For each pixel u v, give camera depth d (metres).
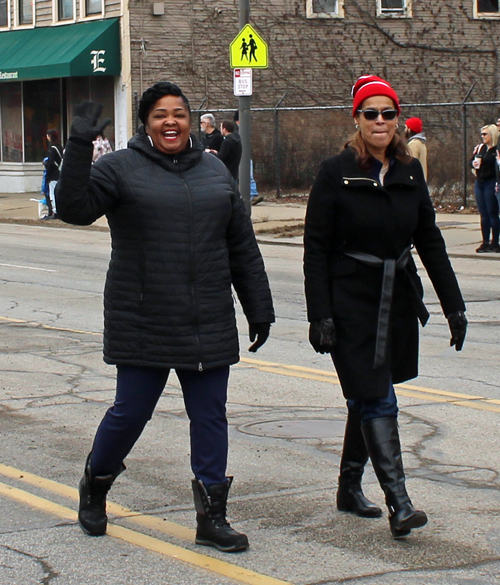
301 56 30.16
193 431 4.61
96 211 4.34
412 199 4.74
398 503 4.56
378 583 4.21
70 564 4.43
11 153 31.81
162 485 5.55
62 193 4.22
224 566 4.39
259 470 5.79
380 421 4.68
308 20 30.12
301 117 28.41
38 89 30.78
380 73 31.05
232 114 29.27
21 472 5.79
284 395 7.63
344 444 5.07
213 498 4.59
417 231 4.93
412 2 31.05
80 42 27.77
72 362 8.78
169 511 5.14
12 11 30.91
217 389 4.56
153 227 4.41
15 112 31.47
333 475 5.71
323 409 7.21
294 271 14.82
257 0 29.47
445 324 10.71
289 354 9.18
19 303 12.02
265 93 29.81
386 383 4.66
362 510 5.02
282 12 29.81
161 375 4.57
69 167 4.20
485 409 7.13
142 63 27.98
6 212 25.41
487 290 12.82
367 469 5.87
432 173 24.89
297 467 5.85
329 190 4.70
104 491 4.78
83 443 6.38
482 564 4.41
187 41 28.53
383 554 4.53
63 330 10.32
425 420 6.84
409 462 5.92
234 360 4.57
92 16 28.78
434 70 31.53
